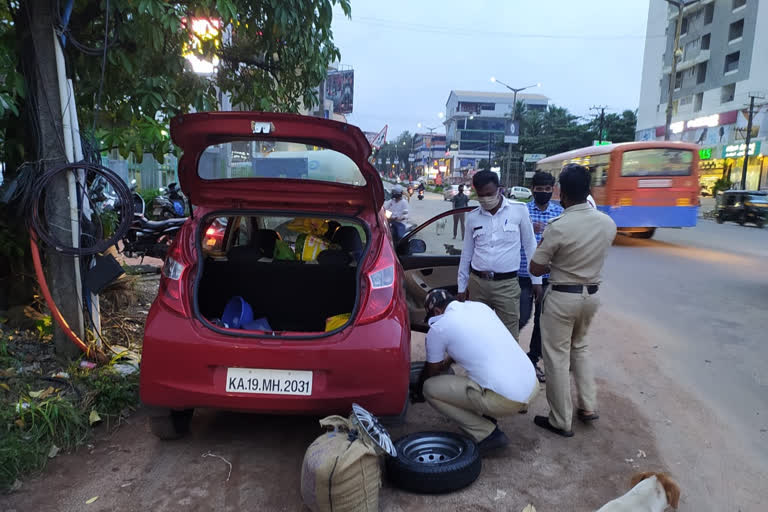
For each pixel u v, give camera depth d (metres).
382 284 3.07
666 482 2.40
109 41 4.65
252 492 2.82
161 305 3.02
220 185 3.41
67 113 3.94
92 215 4.30
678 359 5.30
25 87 4.01
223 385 2.87
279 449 3.28
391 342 2.92
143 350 2.93
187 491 2.81
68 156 3.95
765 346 5.76
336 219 3.46
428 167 113.38
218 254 4.52
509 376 3.09
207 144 3.17
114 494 2.77
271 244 4.32
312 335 2.91
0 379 3.67
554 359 3.59
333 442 2.53
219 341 2.87
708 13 42.25
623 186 14.37
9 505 2.64
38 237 4.00
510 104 115.38
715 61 41.31
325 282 3.96
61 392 3.64
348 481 2.43
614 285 9.06
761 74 36.47
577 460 3.29
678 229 20.44
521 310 4.62
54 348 4.16
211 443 3.32
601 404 4.16
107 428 3.44
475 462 2.95
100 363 4.08
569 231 3.45
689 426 3.83
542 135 65.88
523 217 4.11
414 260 4.81
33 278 4.88
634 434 3.67
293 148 3.93
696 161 14.51
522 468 3.17
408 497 2.84
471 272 4.29
